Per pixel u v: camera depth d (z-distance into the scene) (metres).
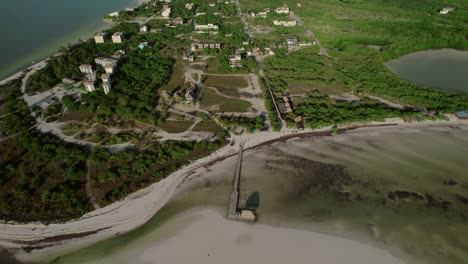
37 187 138.25
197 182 146.50
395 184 148.25
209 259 116.19
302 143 170.88
